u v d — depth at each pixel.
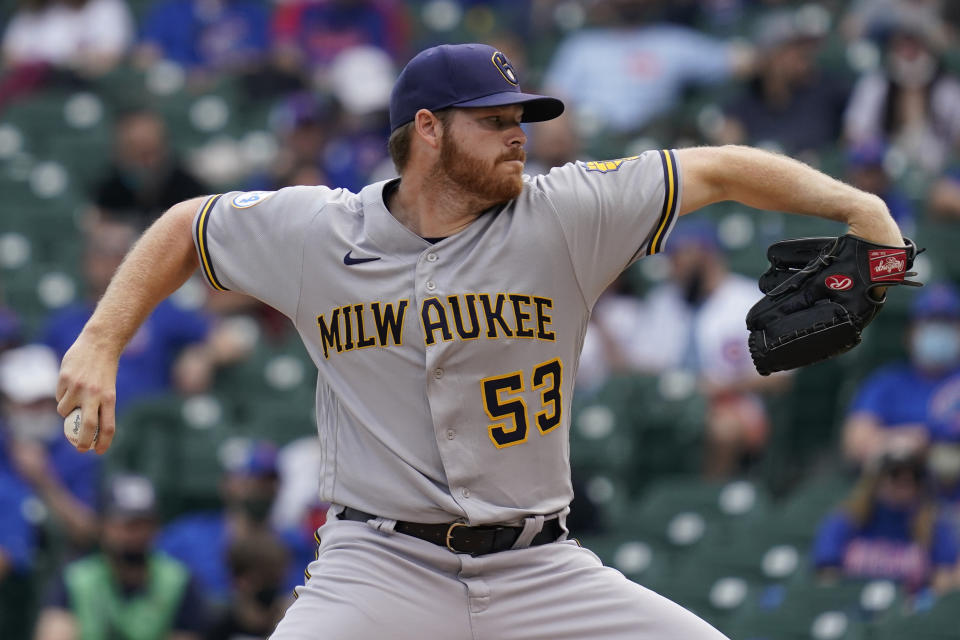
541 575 12.77
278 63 44.72
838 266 12.44
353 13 46.34
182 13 48.25
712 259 31.31
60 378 12.70
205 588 27.23
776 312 12.68
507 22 49.75
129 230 35.03
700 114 40.72
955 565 23.78
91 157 42.03
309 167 37.53
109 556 25.27
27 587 27.53
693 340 30.98
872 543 24.06
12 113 43.81
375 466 12.71
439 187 12.52
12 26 50.66
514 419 12.53
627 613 12.66
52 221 38.84
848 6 46.59
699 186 12.75
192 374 32.50
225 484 27.75
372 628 12.48
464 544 12.61
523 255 12.50
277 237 12.84
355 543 12.75
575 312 12.76
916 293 30.97
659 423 29.98
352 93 43.53
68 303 35.78
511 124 12.42
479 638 12.69
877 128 37.62
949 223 33.19
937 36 41.75
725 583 25.53
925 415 27.06
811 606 23.08
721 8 47.44
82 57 47.38
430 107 12.36
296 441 30.94
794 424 30.88
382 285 12.55
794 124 37.78
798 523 25.98
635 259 12.90
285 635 12.39
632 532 27.66
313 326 12.88
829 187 12.52
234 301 34.44
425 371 12.42
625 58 41.16
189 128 43.66
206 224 13.06
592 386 31.08
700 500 27.59
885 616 22.03
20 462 28.20
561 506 12.91
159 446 30.56
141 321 13.08
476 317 12.39
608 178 12.73
